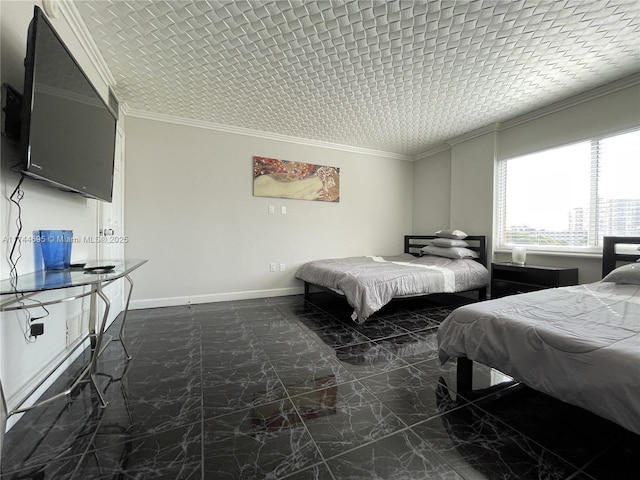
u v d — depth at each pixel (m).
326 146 4.37
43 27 1.23
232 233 3.74
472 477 1.04
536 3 1.74
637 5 1.75
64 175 1.45
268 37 2.07
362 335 2.52
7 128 1.23
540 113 3.21
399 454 1.15
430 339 2.44
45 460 1.10
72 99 1.53
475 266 3.52
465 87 2.77
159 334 2.50
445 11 1.82
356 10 1.82
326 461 1.11
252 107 3.18
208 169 3.59
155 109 3.22
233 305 3.49
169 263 3.42
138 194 3.25
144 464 1.09
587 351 1.07
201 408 1.45
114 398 1.53
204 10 1.82
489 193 3.73
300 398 1.54
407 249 4.98
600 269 2.77
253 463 1.10
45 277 1.31
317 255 4.33
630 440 1.22
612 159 2.72
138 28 1.97
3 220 1.20
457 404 1.50
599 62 2.35
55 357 1.65
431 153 4.74
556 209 3.15
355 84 2.71
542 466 1.09
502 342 1.38
